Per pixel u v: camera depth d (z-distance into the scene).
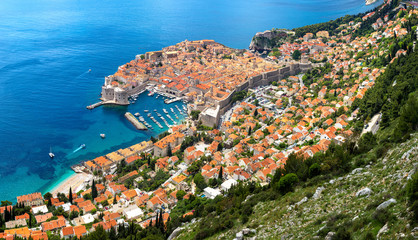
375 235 84.75
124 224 182.75
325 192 123.50
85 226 185.38
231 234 127.06
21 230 175.50
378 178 114.12
